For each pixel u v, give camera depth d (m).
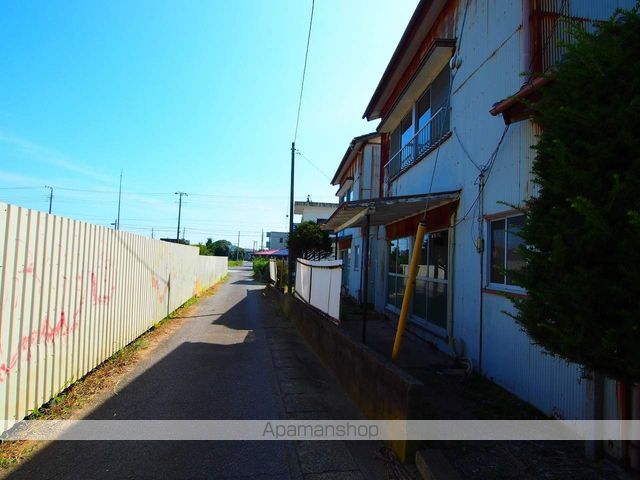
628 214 2.01
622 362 2.30
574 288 2.34
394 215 9.38
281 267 23.27
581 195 2.43
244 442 4.01
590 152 2.38
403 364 6.77
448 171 7.68
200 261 21.52
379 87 11.33
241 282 34.00
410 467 3.48
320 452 3.82
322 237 23.61
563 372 4.24
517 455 3.60
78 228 5.54
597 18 4.99
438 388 5.54
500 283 5.76
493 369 5.73
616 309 2.25
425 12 8.30
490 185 6.00
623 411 3.24
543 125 2.99
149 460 3.62
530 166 4.95
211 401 5.16
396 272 11.30
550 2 5.00
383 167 13.40
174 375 6.28
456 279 7.10
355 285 17.77
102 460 3.60
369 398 4.58
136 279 8.59
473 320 6.40
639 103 2.16
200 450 3.82
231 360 7.35
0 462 3.50
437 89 8.64
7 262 3.92
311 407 5.00
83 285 5.76
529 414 4.56
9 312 3.96
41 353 4.59
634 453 3.19
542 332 2.77
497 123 5.82
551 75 2.88
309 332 8.87
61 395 5.16
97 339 6.36
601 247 2.31
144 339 8.96
